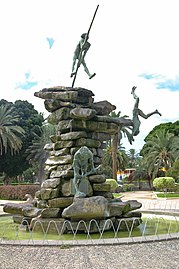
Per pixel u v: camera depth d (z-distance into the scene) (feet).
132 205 34.27
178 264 18.95
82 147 32.60
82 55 37.83
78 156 32.17
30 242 24.20
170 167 146.51
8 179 156.97
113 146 127.65
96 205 29.78
